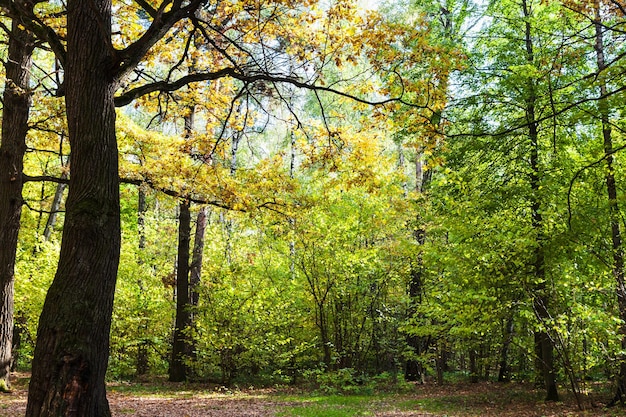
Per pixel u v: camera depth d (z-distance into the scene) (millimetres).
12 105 11172
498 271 10883
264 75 6816
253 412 9656
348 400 12266
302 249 16234
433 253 12164
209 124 10781
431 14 16016
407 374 18031
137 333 17984
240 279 15859
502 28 13719
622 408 9773
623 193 10672
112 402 10422
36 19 5641
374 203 16156
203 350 15258
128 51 4992
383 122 7176
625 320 9930
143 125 17953
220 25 7879
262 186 12391
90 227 4469
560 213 10602
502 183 12648
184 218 15953
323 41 7355
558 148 11633
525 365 16156
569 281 10773
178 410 9594
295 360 16719
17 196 11070
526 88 11445
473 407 11023
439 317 12680
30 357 17375
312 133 8891
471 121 12969
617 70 6633
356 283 16547
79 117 4727
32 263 16172
